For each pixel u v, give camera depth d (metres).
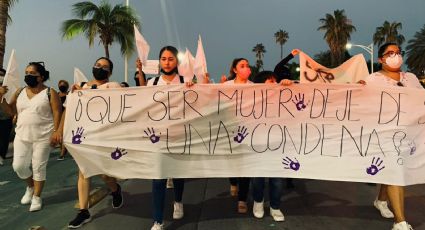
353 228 3.86
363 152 3.79
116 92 3.85
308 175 3.85
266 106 3.90
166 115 3.84
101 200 4.87
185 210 4.48
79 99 3.87
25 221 4.10
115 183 4.46
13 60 5.21
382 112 3.79
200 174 3.84
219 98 3.87
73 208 4.54
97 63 4.23
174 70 4.23
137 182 5.89
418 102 3.75
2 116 7.46
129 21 19.50
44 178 4.48
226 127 3.88
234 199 4.96
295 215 4.30
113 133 3.84
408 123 3.74
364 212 4.38
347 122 3.84
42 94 4.31
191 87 3.84
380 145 3.75
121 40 19.81
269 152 3.88
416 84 4.11
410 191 5.32
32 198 4.57
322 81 4.47
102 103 3.86
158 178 3.70
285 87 3.88
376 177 3.73
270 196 4.14
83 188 3.96
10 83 5.17
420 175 3.73
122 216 4.22
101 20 19.28
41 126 4.35
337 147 3.84
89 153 3.84
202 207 4.61
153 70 6.83
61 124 4.10
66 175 6.41
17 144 4.41
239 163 3.88
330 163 3.83
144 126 3.83
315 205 4.68
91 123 3.85
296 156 3.87
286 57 4.64
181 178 3.87
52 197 5.04
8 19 12.40
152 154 3.79
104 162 3.84
